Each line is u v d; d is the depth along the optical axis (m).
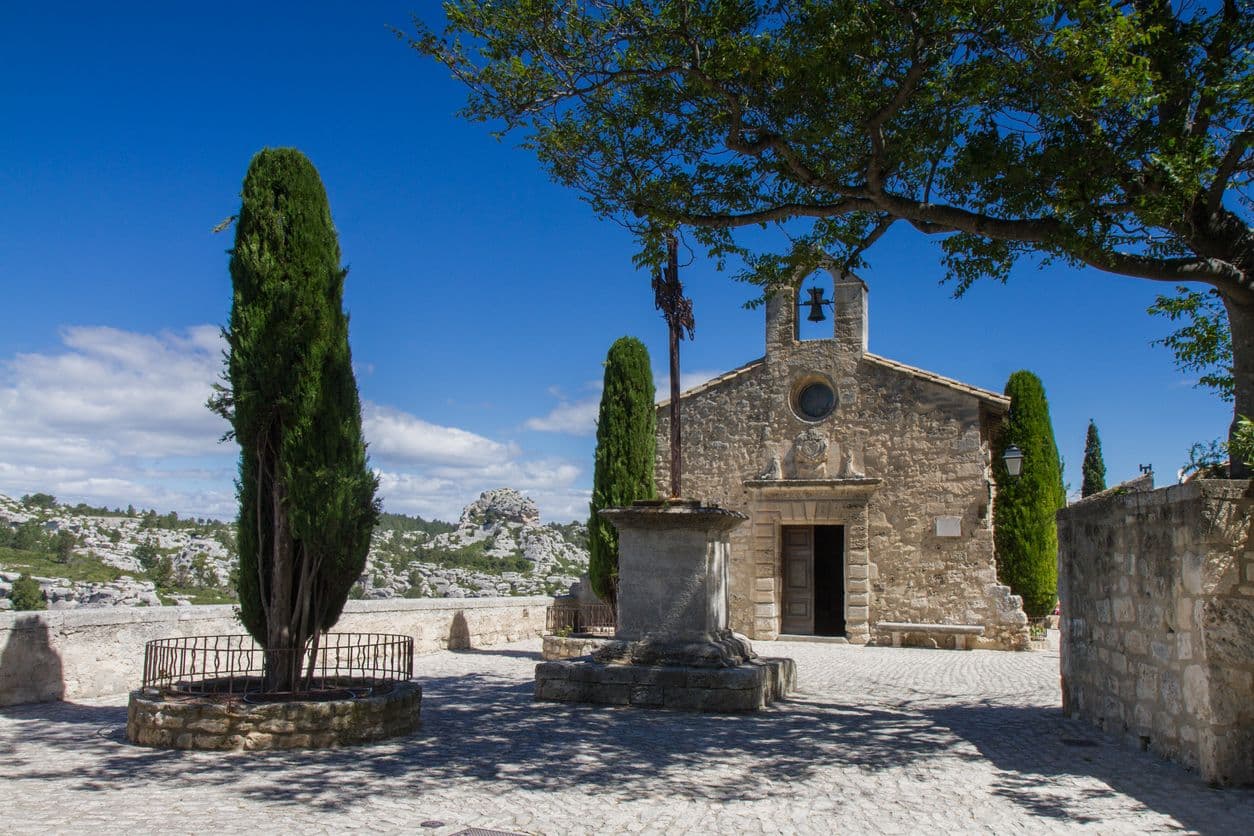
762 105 9.10
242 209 8.30
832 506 19.30
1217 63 7.70
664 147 10.04
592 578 16.42
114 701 9.62
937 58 8.39
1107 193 8.19
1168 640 7.18
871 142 9.25
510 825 5.33
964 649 17.83
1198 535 6.60
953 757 7.46
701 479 20.50
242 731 7.25
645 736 8.20
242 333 8.08
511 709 9.61
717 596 10.78
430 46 9.10
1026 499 20.20
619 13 8.81
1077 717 9.45
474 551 85.12
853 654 16.89
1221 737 6.43
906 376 19.12
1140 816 5.68
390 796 5.91
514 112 9.53
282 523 8.23
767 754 7.51
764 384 20.28
